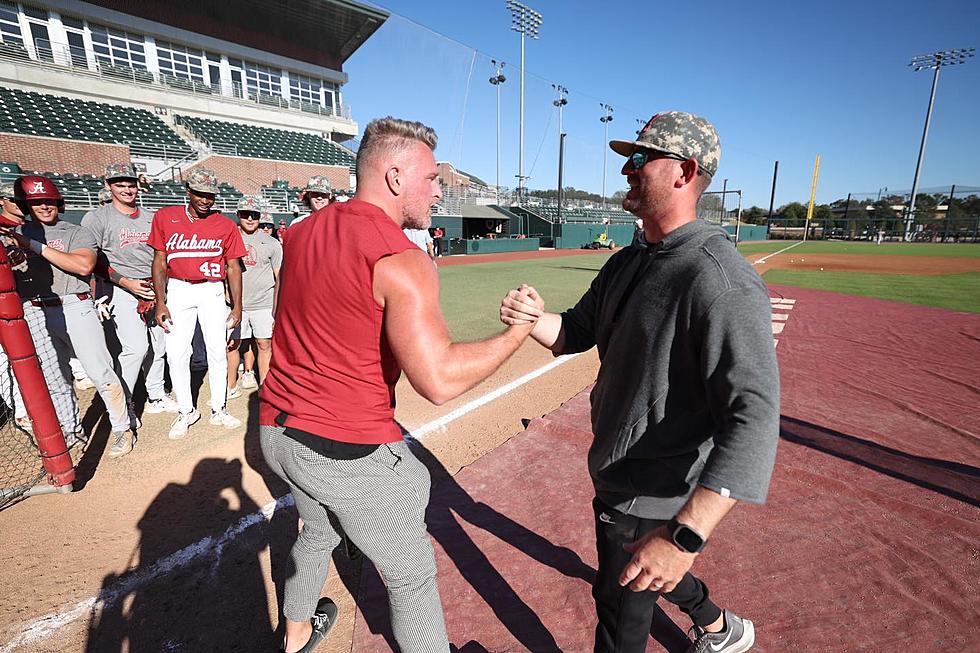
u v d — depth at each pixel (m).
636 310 1.35
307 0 23.41
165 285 3.51
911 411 4.22
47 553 2.41
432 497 2.91
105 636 1.95
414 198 1.46
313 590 1.78
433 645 1.58
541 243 35.59
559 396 4.70
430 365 1.27
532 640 1.96
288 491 2.99
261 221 4.78
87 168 17.83
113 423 3.33
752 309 1.15
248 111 26.47
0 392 3.68
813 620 2.02
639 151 1.39
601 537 1.48
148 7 22.92
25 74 19.66
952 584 2.21
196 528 2.62
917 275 16.42
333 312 1.32
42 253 2.85
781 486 3.03
